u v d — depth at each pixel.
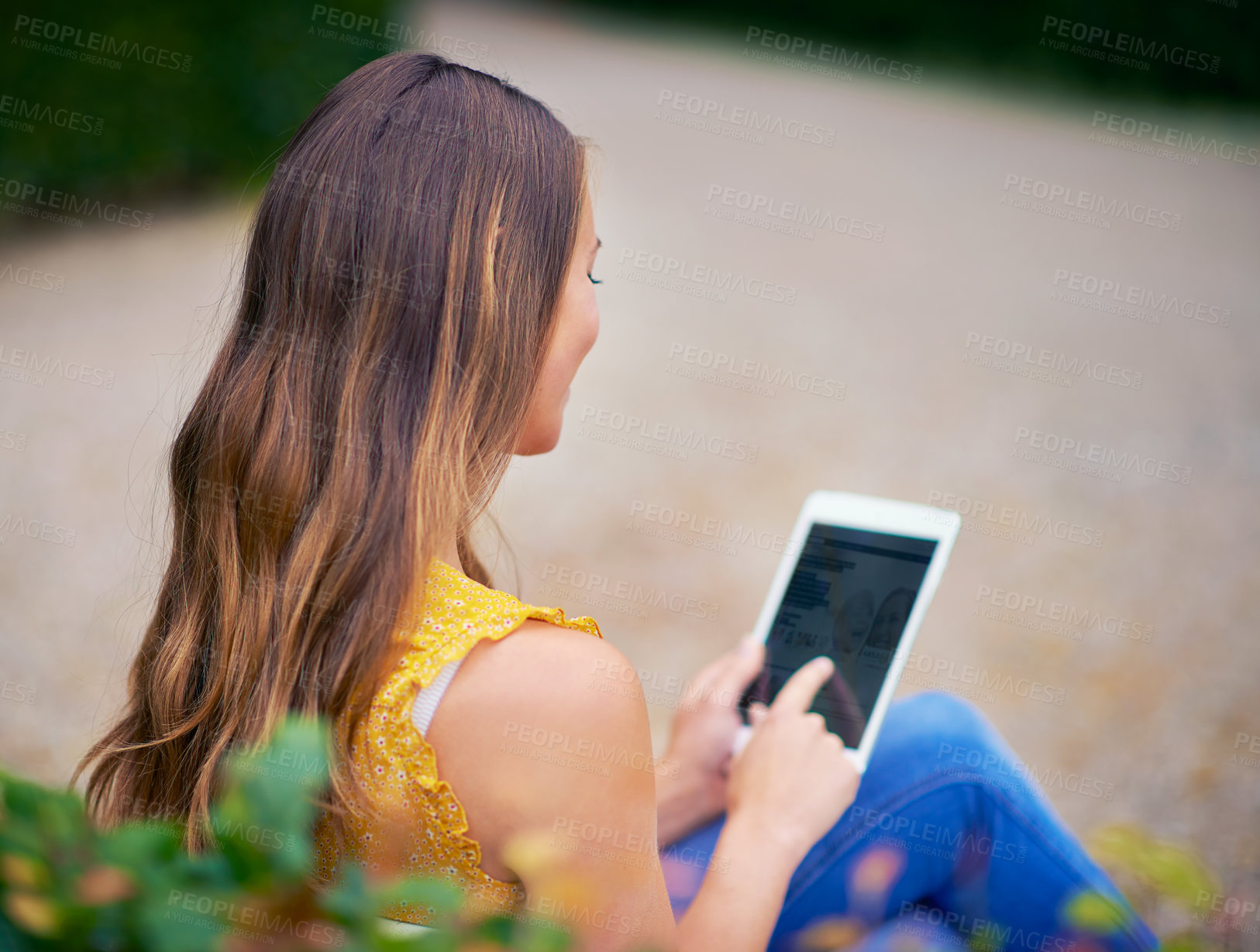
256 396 1.17
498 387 1.17
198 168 8.48
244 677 1.11
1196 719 3.39
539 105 1.26
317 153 1.19
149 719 1.27
